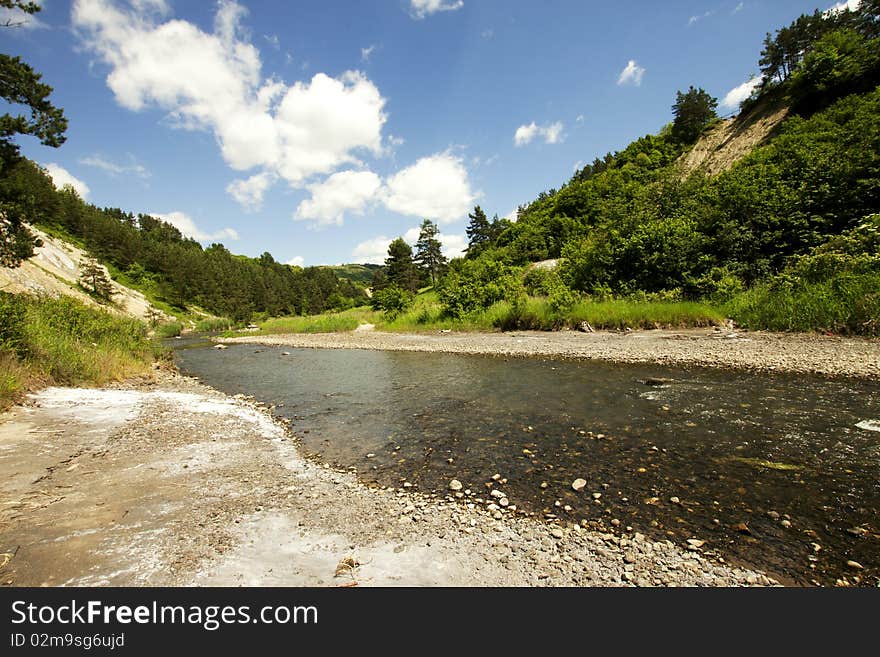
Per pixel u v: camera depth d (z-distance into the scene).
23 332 8.69
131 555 2.91
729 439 5.51
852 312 11.36
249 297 97.56
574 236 41.91
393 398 8.98
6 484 4.02
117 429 6.13
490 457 5.40
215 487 4.30
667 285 19.88
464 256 71.50
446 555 3.09
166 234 147.00
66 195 85.38
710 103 60.75
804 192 18.45
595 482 4.52
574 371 10.60
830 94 37.78
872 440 5.18
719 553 3.15
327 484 4.57
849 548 3.17
